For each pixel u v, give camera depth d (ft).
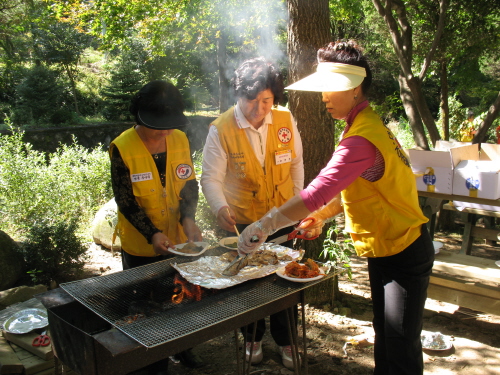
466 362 10.43
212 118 61.67
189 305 6.68
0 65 61.52
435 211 14.65
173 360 10.65
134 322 6.07
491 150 14.56
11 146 25.12
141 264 9.46
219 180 9.53
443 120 24.91
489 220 19.10
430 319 12.65
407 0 22.97
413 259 7.27
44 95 52.80
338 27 44.78
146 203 9.05
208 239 17.80
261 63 8.81
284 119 9.75
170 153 9.29
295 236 8.65
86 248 16.46
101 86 69.72
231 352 11.02
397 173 6.91
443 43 22.86
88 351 5.74
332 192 6.63
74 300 6.98
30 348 9.17
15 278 14.89
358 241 7.71
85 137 49.24
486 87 49.26
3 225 20.67
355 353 10.80
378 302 8.27
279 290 7.18
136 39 65.87
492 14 22.79
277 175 9.76
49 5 35.35
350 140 6.79
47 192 22.29
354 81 6.88
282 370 10.11
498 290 11.41
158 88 8.34
